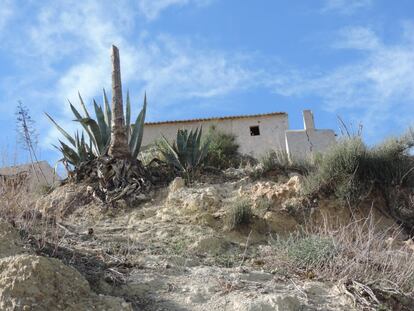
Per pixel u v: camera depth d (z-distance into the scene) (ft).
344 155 36.40
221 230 31.94
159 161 41.96
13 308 18.04
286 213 33.81
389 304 23.75
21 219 27.02
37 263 19.31
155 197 37.60
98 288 22.21
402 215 36.81
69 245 26.25
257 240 31.71
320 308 22.63
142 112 42.37
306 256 26.22
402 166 38.27
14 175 30.89
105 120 43.60
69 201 36.91
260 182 39.45
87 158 41.78
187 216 33.24
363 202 35.78
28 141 38.68
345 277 24.43
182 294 22.53
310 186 35.24
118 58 42.50
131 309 19.75
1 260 19.61
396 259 26.16
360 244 27.07
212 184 39.68
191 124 84.48
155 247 28.60
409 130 40.34
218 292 22.82
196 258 27.76
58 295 19.13
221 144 61.87
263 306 21.44
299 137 69.82
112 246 27.66
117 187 38.11
